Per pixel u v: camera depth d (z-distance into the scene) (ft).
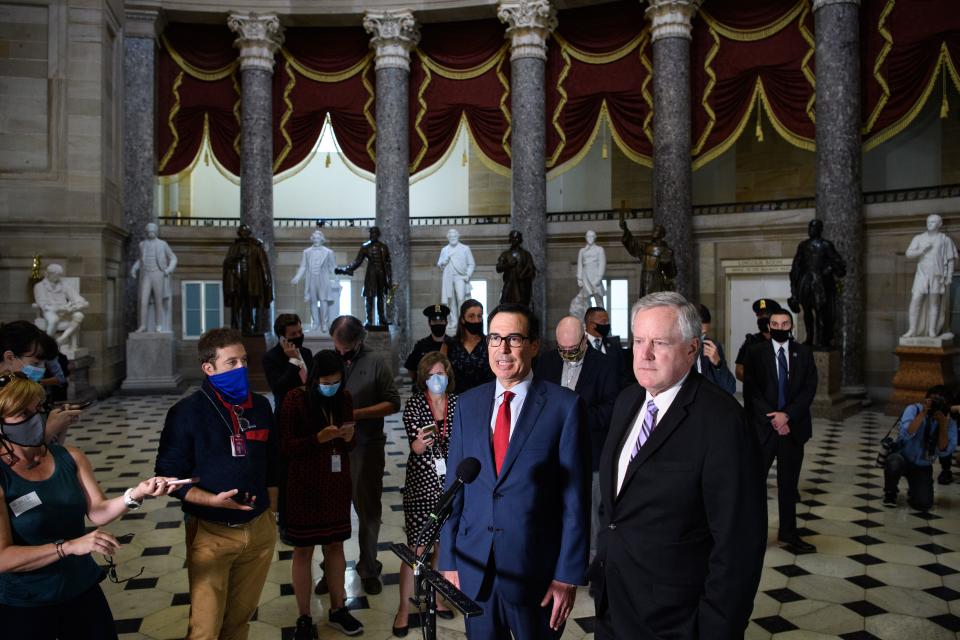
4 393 9.63
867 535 21.56
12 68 50.14
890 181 58.85
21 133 50.21
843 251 46.96
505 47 61.46
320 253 57.52
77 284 48.93
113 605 16.62
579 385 16.35
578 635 15.23
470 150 74.33
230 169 63.00
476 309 18.29
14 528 9.74
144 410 45.34
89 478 10.68
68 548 9.52
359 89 63.62
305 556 14.43
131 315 58.59
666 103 54.34
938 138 56.54
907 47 47.91
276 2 60.34
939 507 24.44
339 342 16.98
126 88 58.95
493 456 10.36
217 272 64.44
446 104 62.59
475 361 18.37
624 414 9.61
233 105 62.90
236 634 12.07
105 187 52.21
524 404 10.37
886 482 24.71
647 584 8.53
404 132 60.85
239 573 11.89
